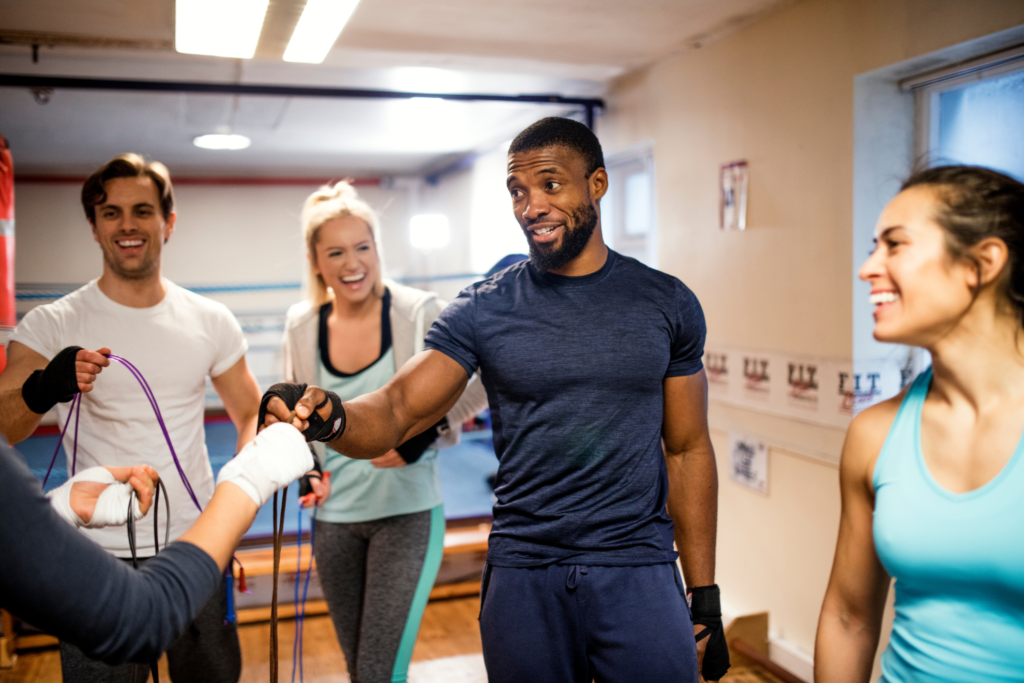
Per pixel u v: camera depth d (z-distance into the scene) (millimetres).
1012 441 982
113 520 1161
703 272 3637
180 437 2037
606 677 1435
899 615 1104
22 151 6633
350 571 2311
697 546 1638
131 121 5367
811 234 2951
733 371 3434
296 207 8781
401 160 7961
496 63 3926
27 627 3398
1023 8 2154
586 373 1450
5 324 3055
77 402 1845
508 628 1447
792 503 3092
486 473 5992
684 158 3746
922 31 2469
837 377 2842
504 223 6824
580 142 1497
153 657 859
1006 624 970
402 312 2330
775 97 3119
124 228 1962
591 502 1451
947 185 1009
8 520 752
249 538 4082
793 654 3031
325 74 4105
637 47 3645
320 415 1260
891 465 1093
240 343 2223
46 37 3373
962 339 1019
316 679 3115
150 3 2922
